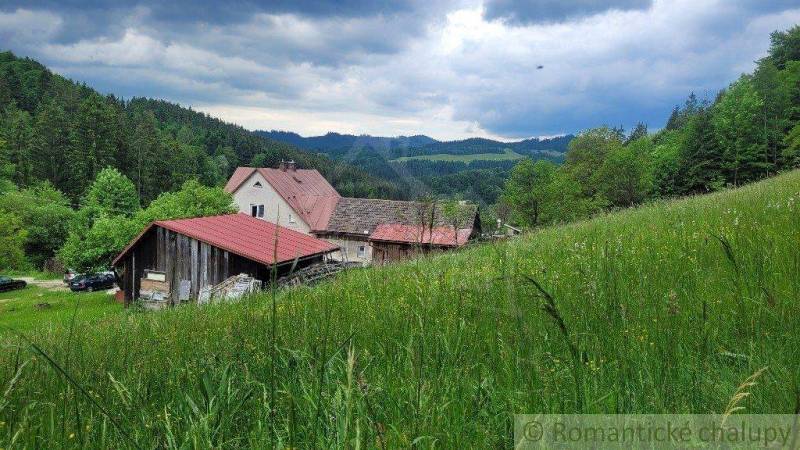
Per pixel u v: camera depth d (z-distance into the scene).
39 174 89.69
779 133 53.28
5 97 126.88
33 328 8.06
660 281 4.33
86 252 40.31
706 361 2.77
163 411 2.96
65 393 3.10
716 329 3.14
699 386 2.50
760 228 5.58
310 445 2.42
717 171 53.69
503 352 3.04
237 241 24.59
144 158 101.69
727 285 3.87
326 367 3.03
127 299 25.53
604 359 2.85
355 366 3.13
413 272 6.95
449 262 9.18
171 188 102.56
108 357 4.33
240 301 8.74
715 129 55.41
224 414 2.78
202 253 24.22
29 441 2.63
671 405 2.39
